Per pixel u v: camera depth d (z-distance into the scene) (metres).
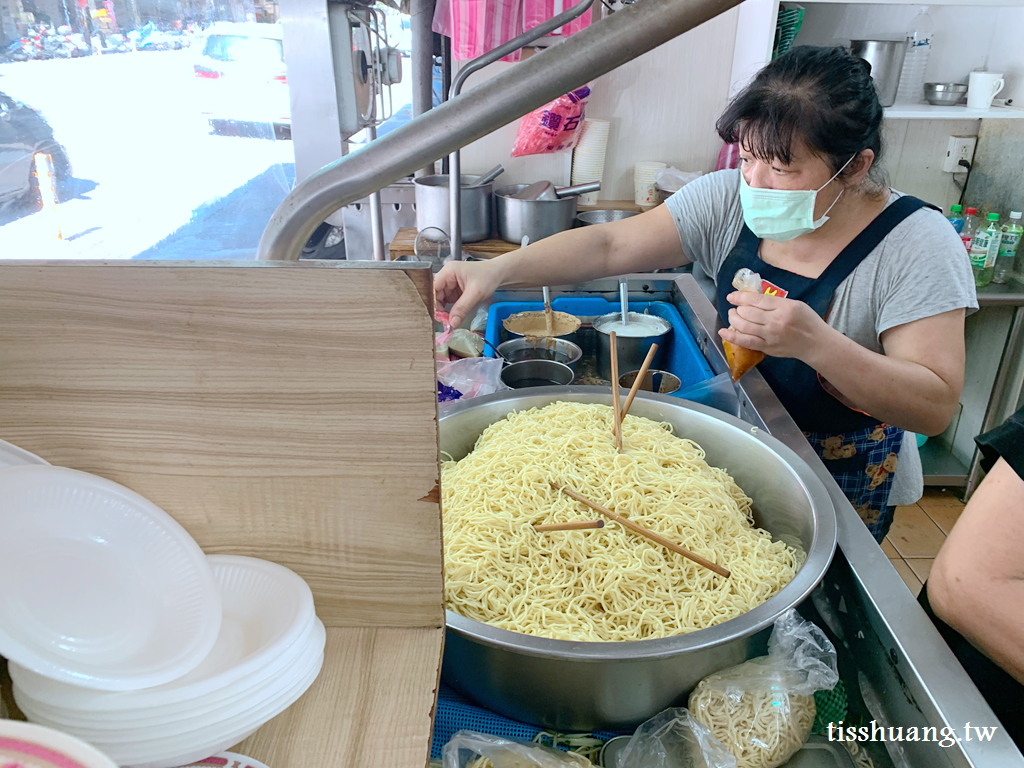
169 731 0.52
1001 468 0.89
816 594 1.02
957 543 0.92
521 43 1.89
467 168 3.42
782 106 1.30
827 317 1.57
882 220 1.50
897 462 1.75
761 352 1.41
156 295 0.57
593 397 1.41
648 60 3.23
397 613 0.69
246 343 0.58
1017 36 2.91
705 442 1.33
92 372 0.60
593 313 2.21
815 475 1.11
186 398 0.60
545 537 1.09
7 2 2.56
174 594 0.59
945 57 3.08
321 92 2.16
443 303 1.75
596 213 3.17
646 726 0.83
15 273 0.56
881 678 0.85
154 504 0.64
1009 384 2.94
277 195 2.95
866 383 1.33
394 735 0.58
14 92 2.65
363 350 0.58
